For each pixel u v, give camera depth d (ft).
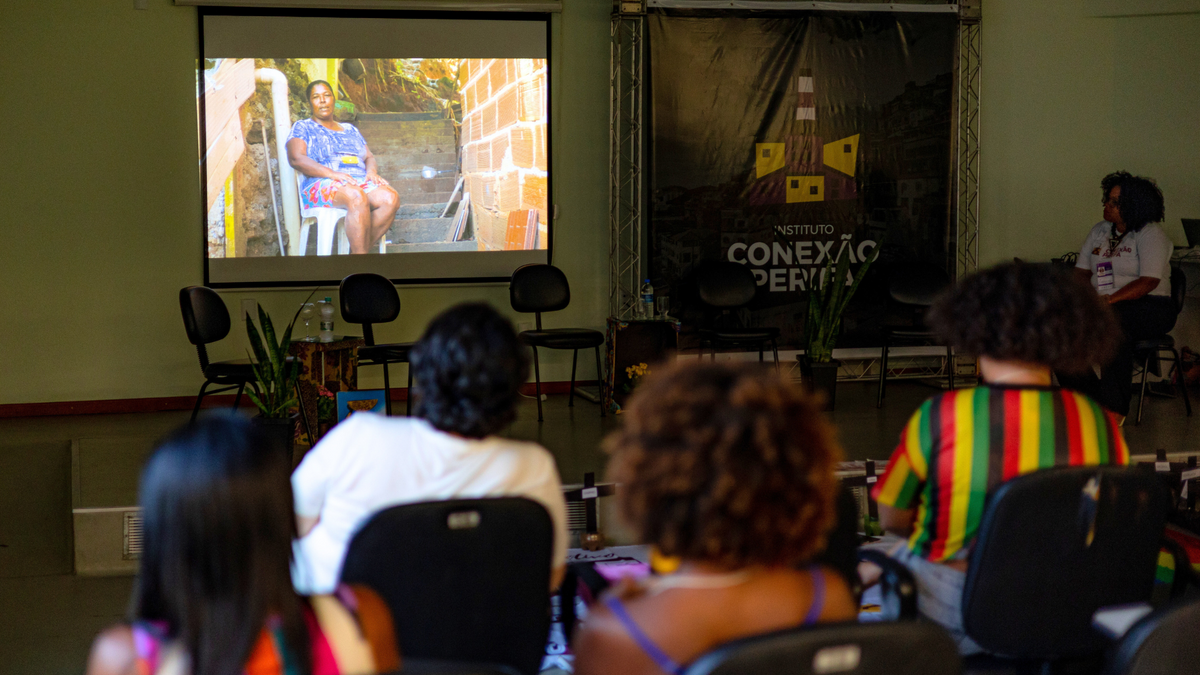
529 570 5.14
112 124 19.08
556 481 5.78
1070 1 21.57
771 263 20.47
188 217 19.52
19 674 8.56
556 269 19.44
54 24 18.70
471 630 5.13
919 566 5.80
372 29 19.67
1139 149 22.07
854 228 20.67
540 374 20.90
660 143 19.85
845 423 16.97
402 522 4.85
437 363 5.23
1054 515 5.09
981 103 21.65
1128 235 15.66
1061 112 21.88
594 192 20.77
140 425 18.12
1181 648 4.17
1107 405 15.51
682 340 20.25
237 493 2.96
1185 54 21.83
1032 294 5.46
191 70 19.25
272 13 19.29
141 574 3.05
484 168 20.34
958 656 3.33
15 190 18.84
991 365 5.73
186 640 2.92
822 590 3.39
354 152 19.85
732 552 3.09
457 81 20.06
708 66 19.88
